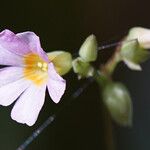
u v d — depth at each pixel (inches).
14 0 6.3
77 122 6.4
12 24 6.3
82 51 4.5
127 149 6.3
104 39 6.4
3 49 4.5
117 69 6.4
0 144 6.1
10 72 4.5
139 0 6.5
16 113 4.4
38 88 4.4
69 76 6.3
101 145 6.4
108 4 6.5
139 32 4.8
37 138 6.2
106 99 5.0
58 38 6.4
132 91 6.4
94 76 4.9
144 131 6.3
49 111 6.3
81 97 6.4
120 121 5.0
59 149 6.3
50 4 6.4
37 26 6.4
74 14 6.4
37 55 4.5
